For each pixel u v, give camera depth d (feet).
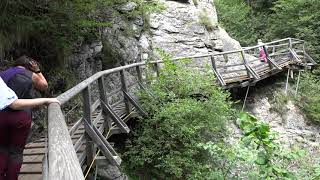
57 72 30.12
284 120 47.32
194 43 54.85
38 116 25.89
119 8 44.86
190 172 28.12
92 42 35.86
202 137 30.19
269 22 88.28
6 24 24.21
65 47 29.27
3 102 8.52
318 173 12.92
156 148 28.12
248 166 19.19
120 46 43.21
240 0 102.01
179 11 57.16
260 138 12.08
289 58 54.80
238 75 44.65
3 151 10.07
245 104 47.50
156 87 30.60
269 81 52.21
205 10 61.21
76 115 31.17
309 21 71.72
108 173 24.38
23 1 24.64
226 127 32.12
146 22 51.21
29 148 18.63
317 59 65.16
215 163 27.71
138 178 27.73
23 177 13.87
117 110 28.71
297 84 51.83
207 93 31.78
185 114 28.76
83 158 18.16
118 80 39.88
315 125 47.88
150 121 28.68
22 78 10.64
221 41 59.72
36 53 28.32
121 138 29.43
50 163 6.08
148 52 48.06
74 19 28.12
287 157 12.44
